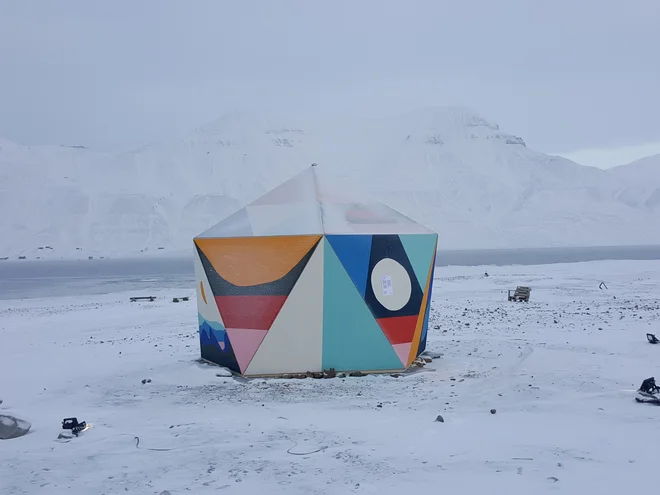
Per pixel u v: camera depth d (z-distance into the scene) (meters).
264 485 5.90
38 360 14.70
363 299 11.84
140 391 10.77
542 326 17.12
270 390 10.47
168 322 22.06
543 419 7.96
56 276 80.38
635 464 6.12
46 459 6.95
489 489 5.58
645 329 15.91
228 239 12.28
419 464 6.34
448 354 13.27
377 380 11.03
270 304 11.78
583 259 97.81
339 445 7.10
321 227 12.03
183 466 6.57
